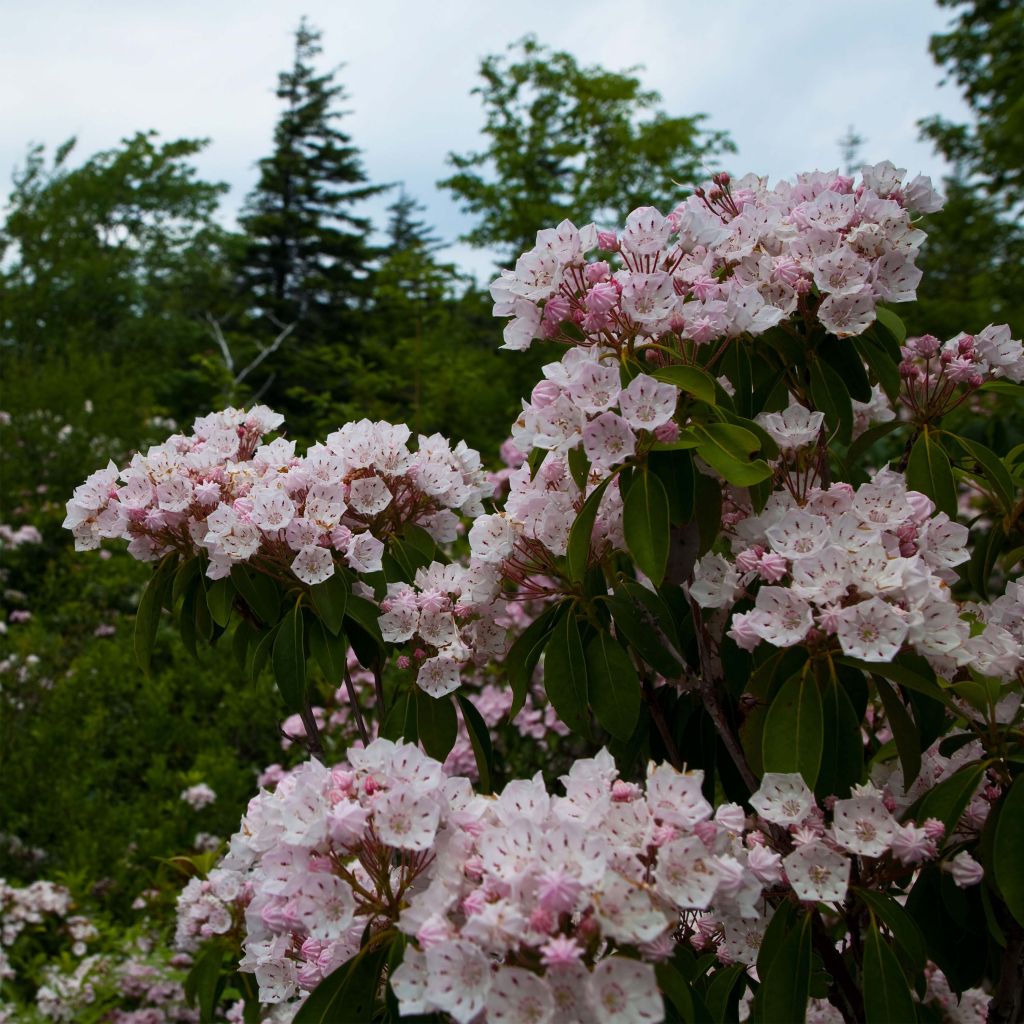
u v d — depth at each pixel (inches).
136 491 104.9
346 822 65.9
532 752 185.3
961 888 80.1
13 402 526.9
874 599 70.8
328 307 1060.5
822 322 92.9
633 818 65.3
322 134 1200.2
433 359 497.0
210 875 126.1
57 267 978.7
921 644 73.9
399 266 516.7
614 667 91.7
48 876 215.2
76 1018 170.1
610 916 58.6
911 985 81.5
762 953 74.9
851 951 87.4
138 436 513.7
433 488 107.3
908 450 105.3
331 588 97.0
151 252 1090.7
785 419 91.9
